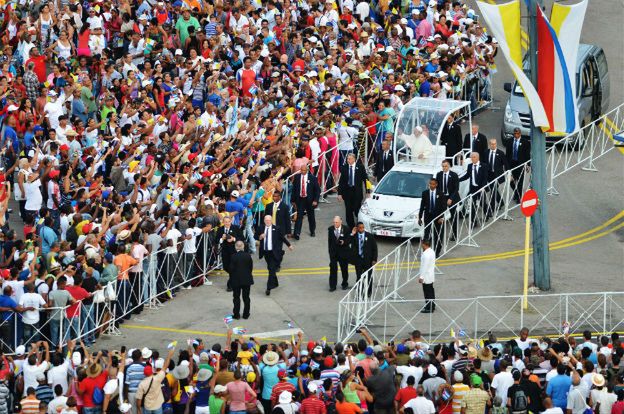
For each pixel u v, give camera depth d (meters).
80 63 124.69
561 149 135.88
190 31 134.25
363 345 83.19
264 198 110.75
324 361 80.25
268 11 143.12
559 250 115.31
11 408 81.50
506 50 103.62
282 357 82.00
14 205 114.00
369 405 80.50
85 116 118.25
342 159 125.19
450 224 113.81
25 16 132.50
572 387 79.50
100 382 78.69
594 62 139.50
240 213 109.06
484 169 118.25
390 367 80.38
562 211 123.88
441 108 122.56
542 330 98.94
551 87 103.19
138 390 78.31
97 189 102.19
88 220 97.88
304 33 143.00
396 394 79.50
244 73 129.25
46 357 82.19
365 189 124.94
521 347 86.12
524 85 103.31
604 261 113.00
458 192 114.69
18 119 111.81
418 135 121.00
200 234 105.44
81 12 132.38
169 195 104.50
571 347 85.81
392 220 112.69
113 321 96.19
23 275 90.94
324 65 136.12
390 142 122.56
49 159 103.81
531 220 105.75
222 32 137.38
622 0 187.75
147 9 137.25
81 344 83.00
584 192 128.12
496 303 103.50
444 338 96.81
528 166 123.19
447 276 108.75
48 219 96.94
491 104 150.38
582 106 134.00
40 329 89.88
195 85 125.94
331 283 105.31
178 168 108.56
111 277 95.19
